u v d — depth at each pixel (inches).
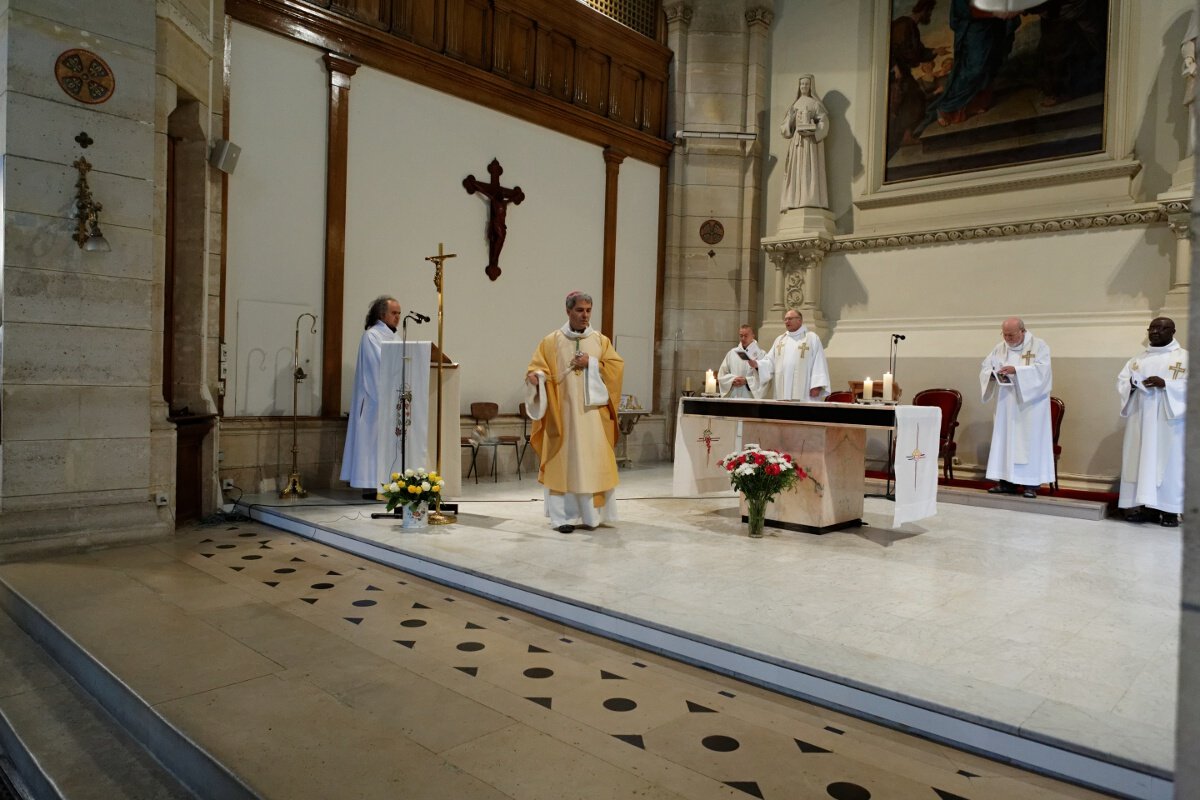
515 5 342.3
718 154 416.8
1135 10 314.3
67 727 116.9
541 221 359.6
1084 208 323.9
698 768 96.7
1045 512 272.7
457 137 324.5
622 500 279.7
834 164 399.5
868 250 380.2
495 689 119.7
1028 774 98.0
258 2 261.6
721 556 191.3
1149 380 249.6
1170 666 122.1
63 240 194.5
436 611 159.5
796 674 120.1
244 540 217.6
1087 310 321.7
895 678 114.7
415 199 311.0
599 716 111.2
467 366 332.5
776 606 149.7
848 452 232.8
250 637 139.3
